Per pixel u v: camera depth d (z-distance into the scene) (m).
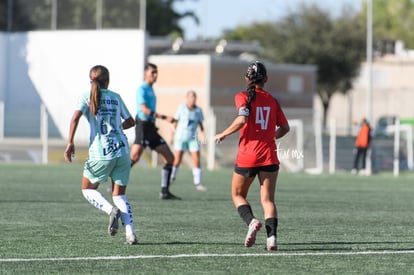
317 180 70.25
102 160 27.47
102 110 27.48
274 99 26.91
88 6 108.44
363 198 50.88
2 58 111.12
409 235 31.81
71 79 109.12
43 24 110.50
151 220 36.00
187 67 118.12
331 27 175.62
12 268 23.34
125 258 25.14
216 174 74.75
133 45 106.69
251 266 24.06
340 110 196.50
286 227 34.25
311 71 132.62
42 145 96.19
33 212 38.47
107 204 27.78
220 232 31.84
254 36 179.62
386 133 124.75
